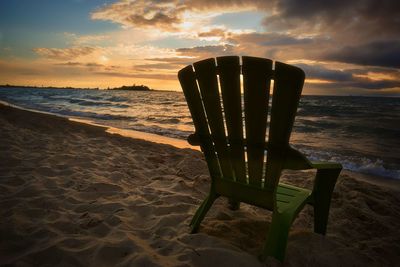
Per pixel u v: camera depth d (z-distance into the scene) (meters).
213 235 2.32
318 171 2.34
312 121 17.97
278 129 1.81
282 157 1.87
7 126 6.20
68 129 7.70
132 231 2.30
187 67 2.08
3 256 1.84
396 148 8.89
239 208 2.95
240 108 1.92
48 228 2.19
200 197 3.31
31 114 10.09
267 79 1.74
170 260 1.87
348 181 4.15
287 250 2.02
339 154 7.79
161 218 2.53
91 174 3.64
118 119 15.03
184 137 9.34
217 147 2.16
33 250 1.89
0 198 2.72
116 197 3.05
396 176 5.66
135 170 4.17
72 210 2.65
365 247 2.43
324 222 2.41
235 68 1.84
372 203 3.40
